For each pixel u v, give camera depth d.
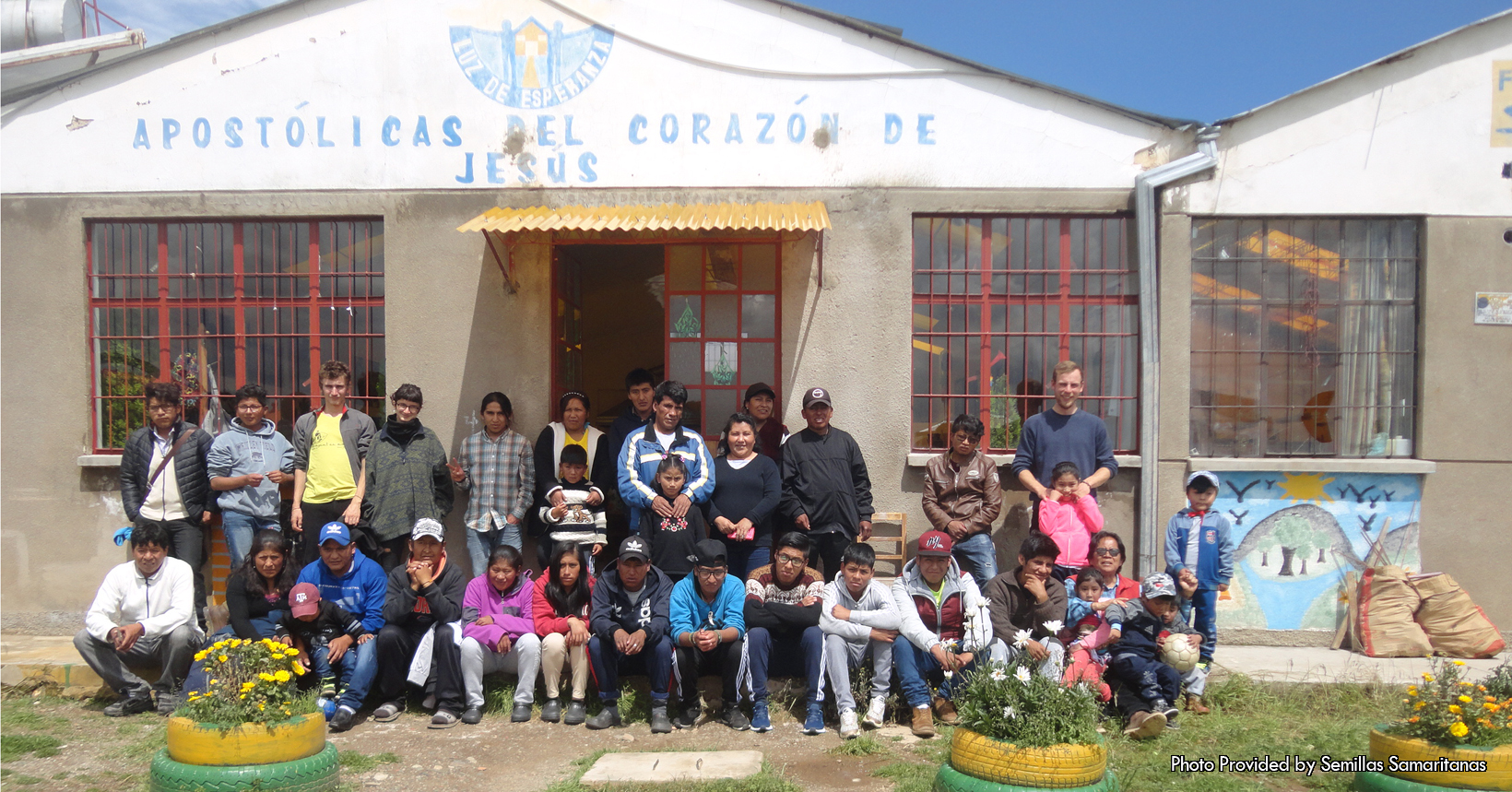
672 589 5.44
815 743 5.02
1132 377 6.64
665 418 5.88
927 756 4.76
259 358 6.83
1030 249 6.71
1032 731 4.07
